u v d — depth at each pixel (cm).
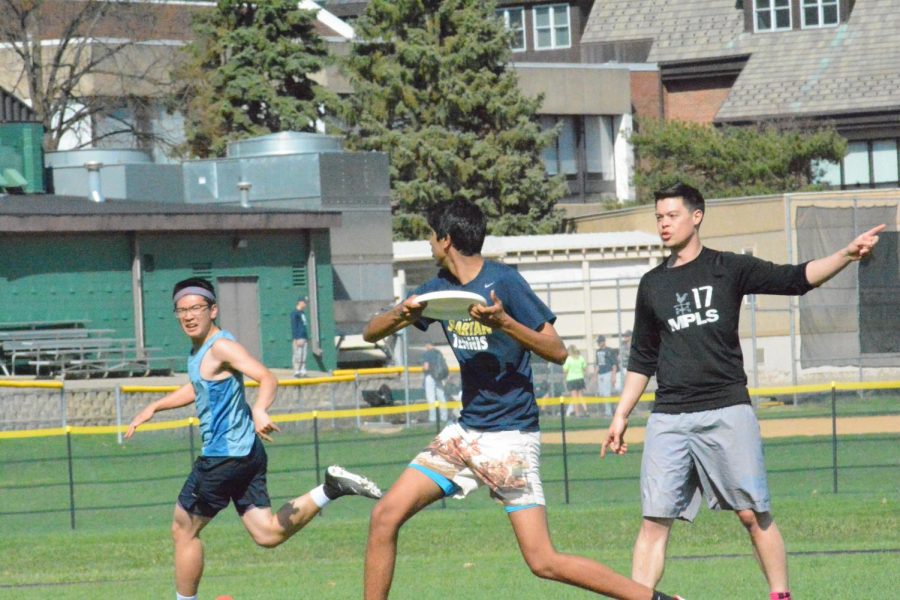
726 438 2305
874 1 17200
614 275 11469
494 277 2095
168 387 7450
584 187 16638
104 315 9519
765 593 2853
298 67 13988
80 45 13950
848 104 16075
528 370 2103
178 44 15000
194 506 2530
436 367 8375
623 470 5988
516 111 14412
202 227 9781
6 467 6544
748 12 17450
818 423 7562
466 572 3488
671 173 14988
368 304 11175
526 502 2091
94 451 7044
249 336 10150
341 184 11156
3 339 8819
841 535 4162
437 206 2119
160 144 14825
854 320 9988
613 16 18325
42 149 11331
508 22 18625
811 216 10356
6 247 9200
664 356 2350
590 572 2081
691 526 4441
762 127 15788
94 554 4353
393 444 7094
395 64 14212
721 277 2305
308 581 3459
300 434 7631
